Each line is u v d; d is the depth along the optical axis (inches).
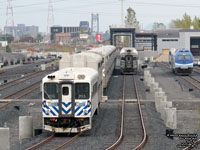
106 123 2527.1
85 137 2134.6
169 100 3533.5
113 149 1847.9
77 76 2180.1
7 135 1733.5
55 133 2258.9
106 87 4158.5
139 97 3742.6
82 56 2812.5
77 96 2176.4
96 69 2797.7
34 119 2716.5
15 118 2738.7
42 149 1847.9
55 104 2166.6
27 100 3511.3
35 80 5369.1
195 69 7204.7
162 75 5974.4
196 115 2839.6
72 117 2164.1
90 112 2186.3
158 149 1852.9
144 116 2773.1
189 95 3863.2
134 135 2166.6
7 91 4160.9
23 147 1894.7
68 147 1886.1
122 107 3073.3
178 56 5880.9
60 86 2159.2
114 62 6683.1
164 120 2578.7
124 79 5423.2
